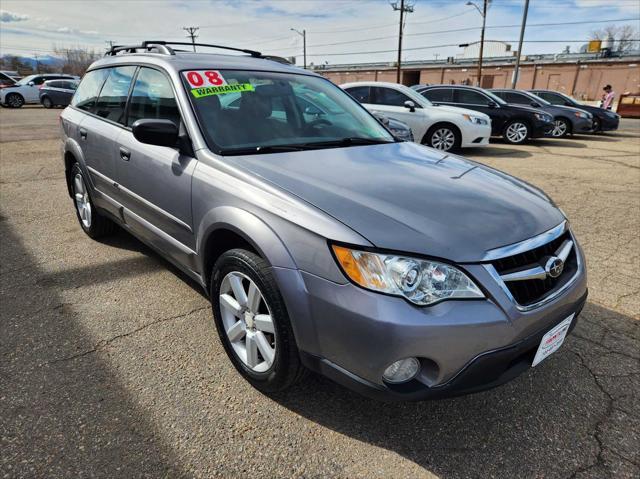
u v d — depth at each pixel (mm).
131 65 3438
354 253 1756
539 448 2004
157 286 3391
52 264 3740
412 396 1771
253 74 3158
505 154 10094
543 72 44406
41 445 1939
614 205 5742
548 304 1947
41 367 2445
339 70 61406
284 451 1961
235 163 2365
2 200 5578
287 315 1967
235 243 2383
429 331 1678
